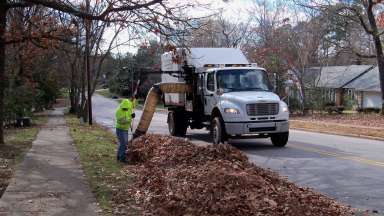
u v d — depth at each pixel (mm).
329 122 33406
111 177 11125
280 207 7812
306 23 45094
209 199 8078
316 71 52188
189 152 12359
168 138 14992
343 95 58594
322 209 8203
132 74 23422
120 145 13641
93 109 63812
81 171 11992
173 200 8406
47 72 48156
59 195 9273
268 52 44594
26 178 11031
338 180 11844
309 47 44250
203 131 26859
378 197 9961
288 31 45906
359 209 8914
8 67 28812
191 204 8117
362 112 47188
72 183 10453
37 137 21734
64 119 39688
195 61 21625
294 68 44562
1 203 8633
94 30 30969
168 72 22688
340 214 8172
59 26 17219
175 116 23750
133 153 13508
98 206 8469
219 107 18719
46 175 11430
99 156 14789
